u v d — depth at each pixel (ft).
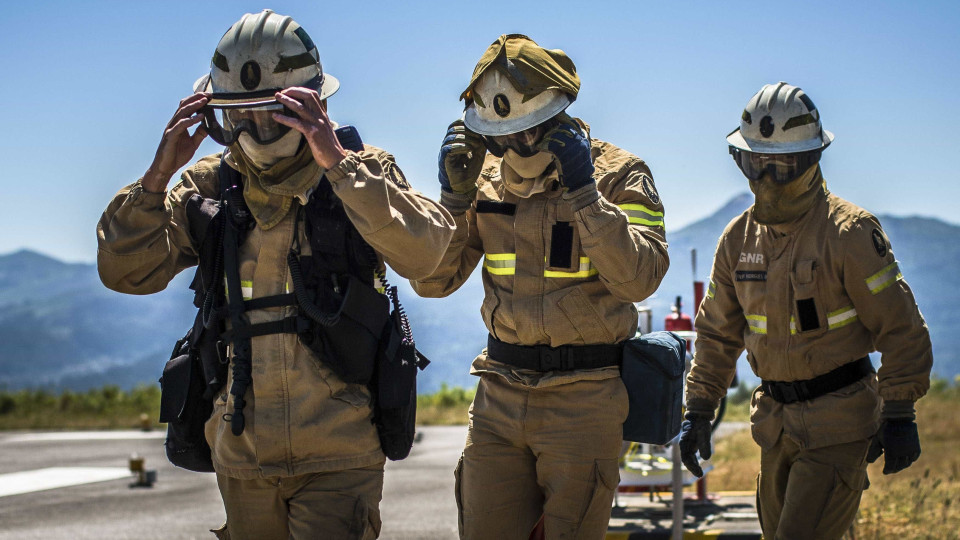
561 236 13.10
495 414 13.46
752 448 42.88
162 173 10.82
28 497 34.04
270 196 11.07
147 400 92.53
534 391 13.17
